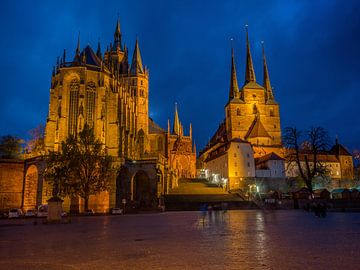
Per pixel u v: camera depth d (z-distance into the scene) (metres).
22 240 19.28
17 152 93.44
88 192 54.69
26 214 55.81
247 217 39.06
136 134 104.25
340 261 11.23
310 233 20.12
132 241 17.98
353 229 22.55
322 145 69.69
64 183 53.09
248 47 141.00
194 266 10.84
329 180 107.69
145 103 121.81
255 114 130.00
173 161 137.25
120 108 87.69
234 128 128.25
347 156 124.69
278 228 23.84
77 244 17.02
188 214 50.72
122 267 10.91
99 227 28.55
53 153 56.06
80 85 75.75
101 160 56.47
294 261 11.34
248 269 10.18
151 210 64.12
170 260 12.05
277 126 130.75
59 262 12.02
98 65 84.31
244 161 104.06
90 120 76.69
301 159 112.31
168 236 20.19
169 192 81.62
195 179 114.31
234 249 14.27
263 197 79.62
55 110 76.69
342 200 66.56
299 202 68.94
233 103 130.12
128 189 71.06
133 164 72.00
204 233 21.50
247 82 137.25
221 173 108.44
